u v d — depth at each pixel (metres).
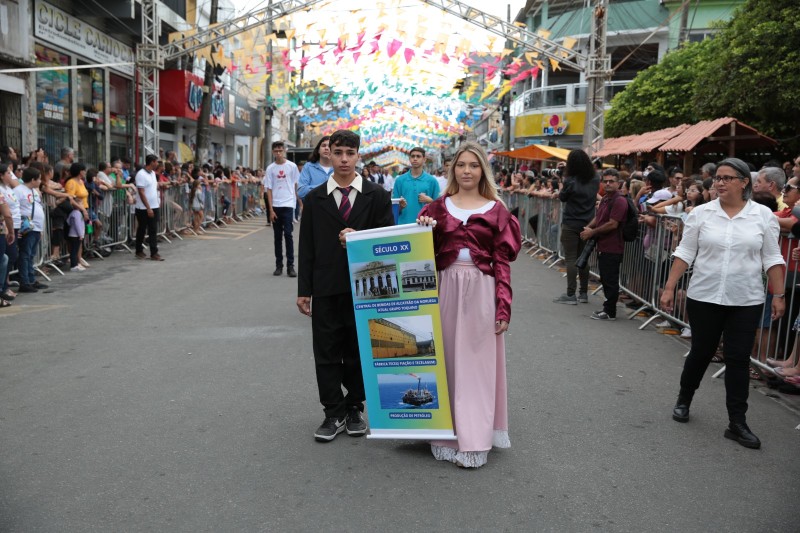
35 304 8.67
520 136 38.12
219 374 5.77
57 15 17.45
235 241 16.42
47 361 6.10
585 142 17.41
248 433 4.51
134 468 3.95
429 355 4.14
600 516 3.51
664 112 22.33
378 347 4.23
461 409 4.07
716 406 5.33
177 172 17.66
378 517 3.43
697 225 4.82
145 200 12.70
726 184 4.64
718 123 14.20
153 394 5.24
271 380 5.62
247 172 26.23
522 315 8.52
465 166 4.20
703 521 3.49
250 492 3.68
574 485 3.86
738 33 15.64
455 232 4.15
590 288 10.68
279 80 20.88
